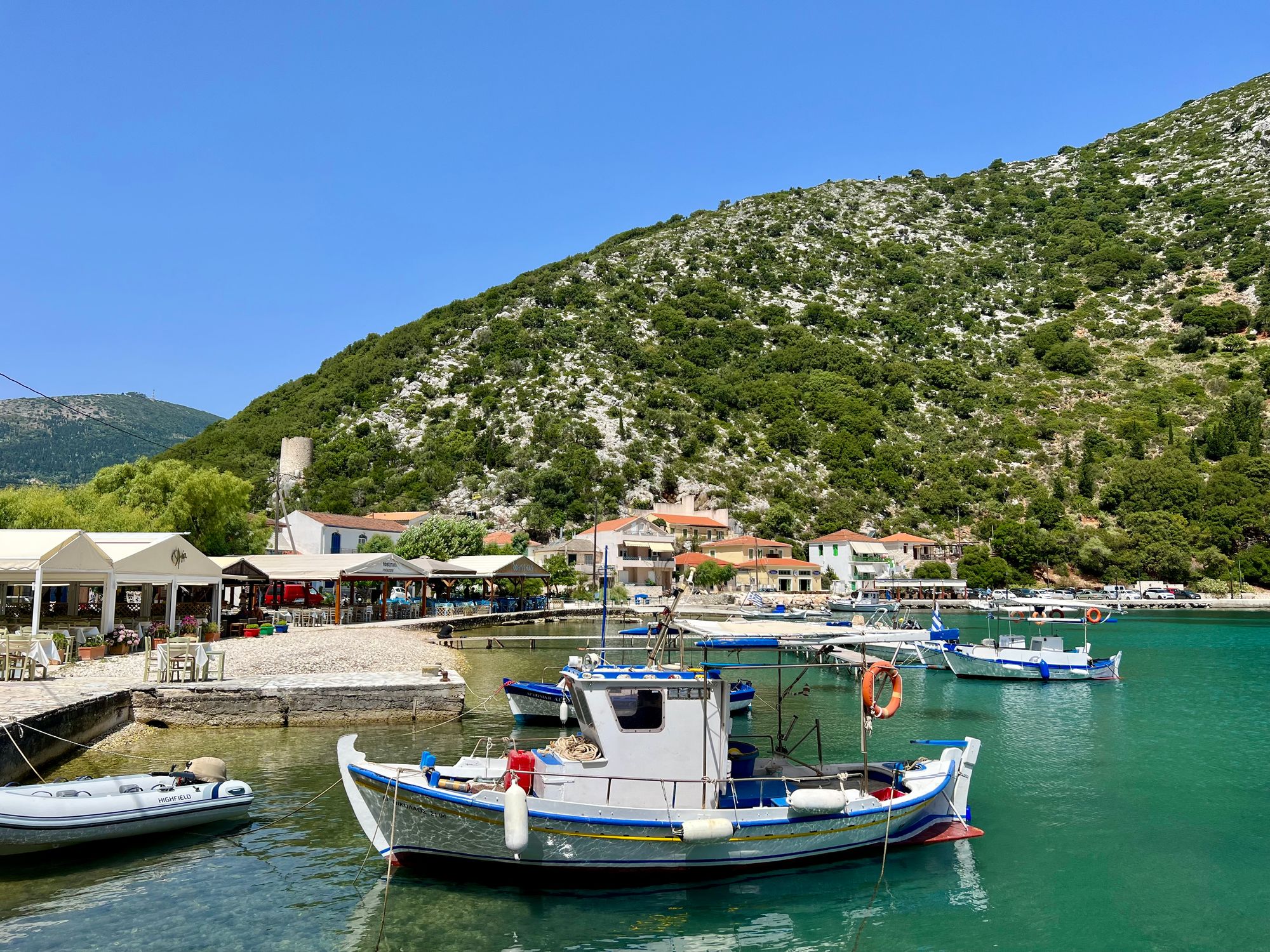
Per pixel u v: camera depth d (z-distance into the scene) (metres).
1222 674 44.25
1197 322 176.50
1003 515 125.50
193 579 38.28
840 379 164.12
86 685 24.94
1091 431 144.12
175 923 12.45
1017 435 146.50
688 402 152.75
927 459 141.88
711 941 12.57
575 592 88.00
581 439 136.12
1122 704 34.78
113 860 14.83
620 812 13.90
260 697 25.34
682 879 14.41
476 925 12.73
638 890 14.16
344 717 26.03
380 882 14.12
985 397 162.25
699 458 137.62
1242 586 106.81
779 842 14.81
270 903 13.20
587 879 14.03
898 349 181.88
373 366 163.38
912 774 17.42
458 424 142.75
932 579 104.94
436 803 13.88
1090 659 41.81
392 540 90.94
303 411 151.88
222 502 56.72
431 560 64.38
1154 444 140.12
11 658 26.17
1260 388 150.75
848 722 30.16
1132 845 17.05
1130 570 112.44
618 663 32.56
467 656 44.16
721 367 170.00
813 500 131.12
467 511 120.88
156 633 35.44
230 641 39.03
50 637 27.75
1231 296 183.12
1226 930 13.22
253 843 15.77
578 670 25.98
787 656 45.53
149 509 53.16
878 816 15.59
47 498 48.78
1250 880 15.20
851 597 90.38
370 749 22.64
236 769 20.53
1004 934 12.98
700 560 104.69
